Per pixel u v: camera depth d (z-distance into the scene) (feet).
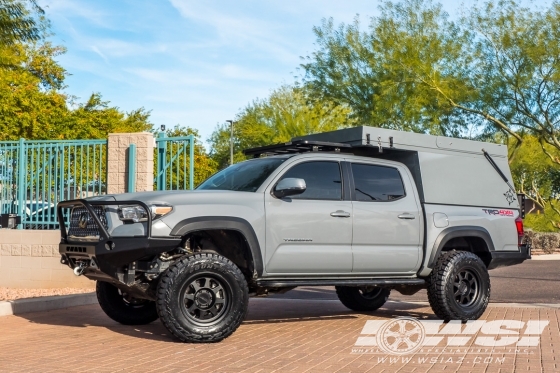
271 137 148.36
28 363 20.57
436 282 28.86
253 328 27.76
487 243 30.60
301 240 26.00
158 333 26.30
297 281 26.27
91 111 126.72
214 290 24.00
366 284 27.53
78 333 26.35
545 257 75.72
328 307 35.58
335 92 96.17
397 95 89.40
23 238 44.83
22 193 46.14
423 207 29.32
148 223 23.22
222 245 26.02
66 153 46.55
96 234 24.63
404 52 88.63
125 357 21.44
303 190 25.35
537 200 122.52
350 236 27.09
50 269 44.34
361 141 29.22
